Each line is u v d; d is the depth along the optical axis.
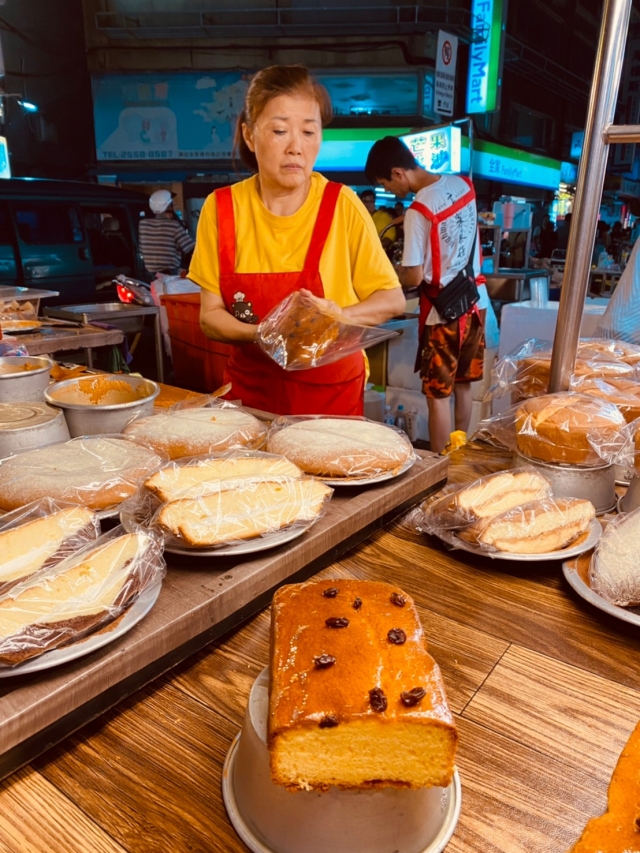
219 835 0.58
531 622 0.91
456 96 13.38
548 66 15.29
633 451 1.16
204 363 4.14
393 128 13.37
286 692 0.56
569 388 1.45
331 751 0.52
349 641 0.62
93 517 0.93
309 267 2.09
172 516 0.92
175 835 0.58
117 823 0.60
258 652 0.85
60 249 6.70
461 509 1.07
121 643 0.74
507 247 9.62
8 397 1.48
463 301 3.37
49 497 0.98
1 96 12.15
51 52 13.43
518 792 0.62
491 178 14.22
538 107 17.20
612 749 0.68
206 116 13.62
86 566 0.78
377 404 4.11
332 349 1.64
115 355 3.71
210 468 1.08
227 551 0.91
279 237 2.09
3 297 3.27
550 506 1.09
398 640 0.63
